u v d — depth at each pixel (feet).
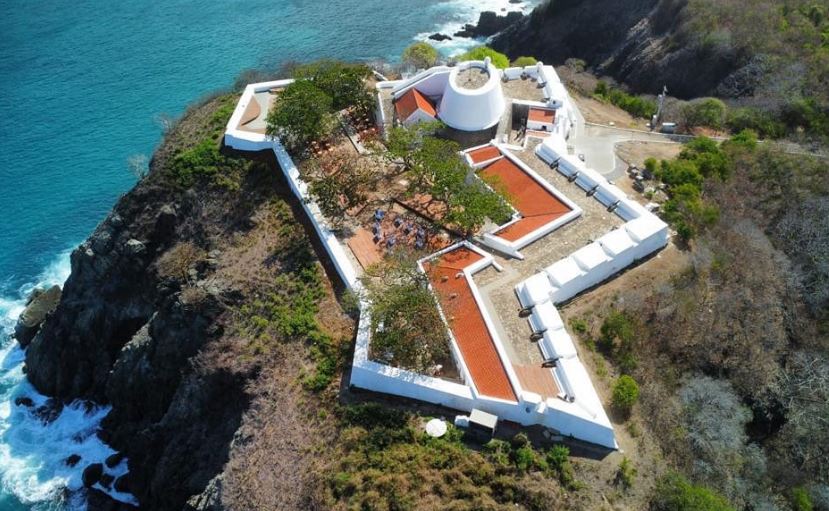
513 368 152.35
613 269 183.32
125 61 399.65
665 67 346.33
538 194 201.98
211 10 461.37
